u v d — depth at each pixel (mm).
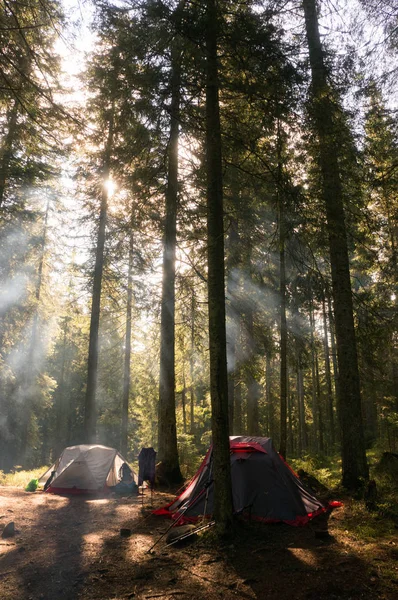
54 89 7520
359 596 4391
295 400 34656
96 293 15406
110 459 10922
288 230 8883
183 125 8508
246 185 9883
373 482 8023
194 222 10977
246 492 7340
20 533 6656
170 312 12234
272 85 7023
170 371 12008
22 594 4566
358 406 9266
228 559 5453
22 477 13703
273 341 16406
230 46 7137
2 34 6484
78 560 5531
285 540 6164
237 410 22688
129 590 4676
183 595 4535
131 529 6969
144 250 14461
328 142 8148
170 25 6812
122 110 8352
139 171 10461
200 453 19672
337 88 7707
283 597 4426
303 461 15578
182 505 7664
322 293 10320
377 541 5984
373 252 11367
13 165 14047
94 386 15102
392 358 15914
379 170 9406
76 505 8789
